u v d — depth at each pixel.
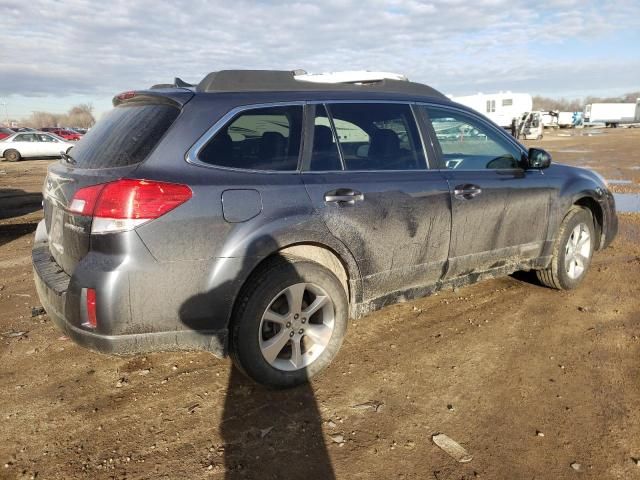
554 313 4.46
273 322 3.14
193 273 2.80
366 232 3.38
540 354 3.73
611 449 2.70
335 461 2.62
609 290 5.02
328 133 3.38
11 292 5.08
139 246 2.66
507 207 4.18
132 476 2.52
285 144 3.21
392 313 4.49
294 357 3.23
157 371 3.53
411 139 3.76
